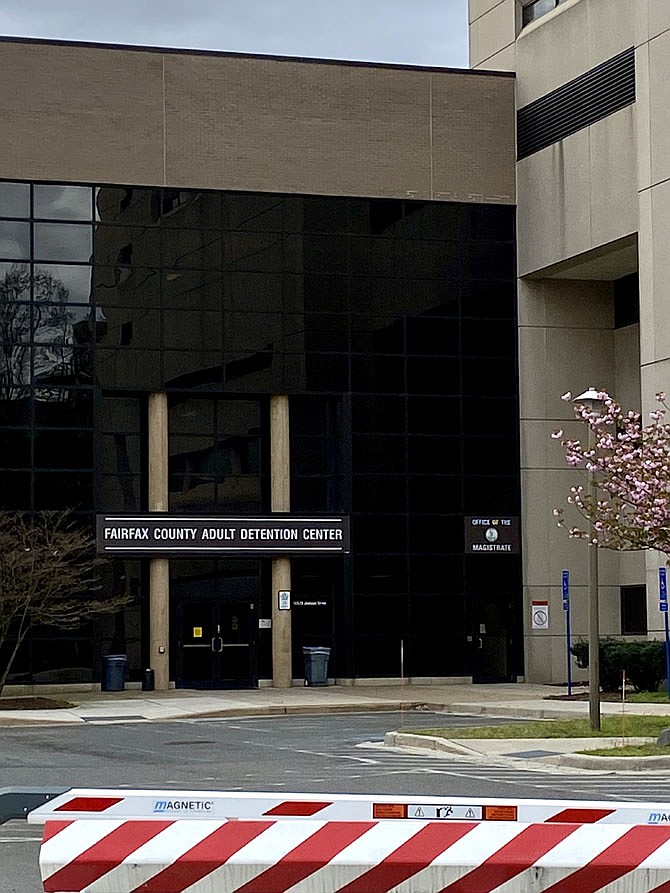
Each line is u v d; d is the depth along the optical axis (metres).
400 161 41.81
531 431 42.09
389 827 5.40
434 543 41.28
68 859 5.32
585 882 5.34
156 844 5.35
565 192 40.41
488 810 5.61
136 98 40.12
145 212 40.16
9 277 39.16
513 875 5.33
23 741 25.22
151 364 39.81
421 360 41.62
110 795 5.63
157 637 39.19
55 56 39.62
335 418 41.41
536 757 20.23
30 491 38.72
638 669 33.56
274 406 40.62
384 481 41.09
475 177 42.31
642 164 36.34
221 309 40.38
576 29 40.16
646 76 36.31
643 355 35.97
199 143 40.44
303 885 5.34
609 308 43.00
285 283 40.88
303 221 41.09
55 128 39.59
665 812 5.58
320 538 40.31
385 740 23.84
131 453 40.09
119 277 39.84
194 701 35.03
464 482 41.62
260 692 38.31
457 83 42.31
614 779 18.00
